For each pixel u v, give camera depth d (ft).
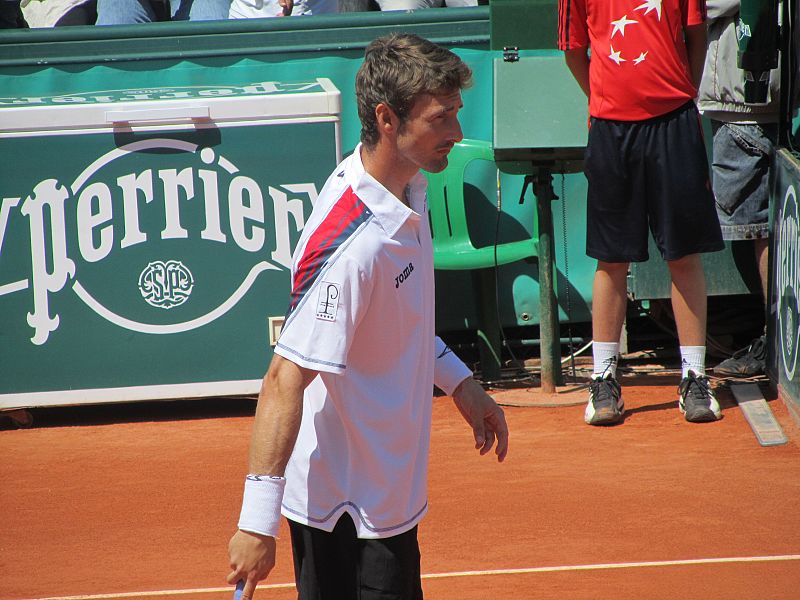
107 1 107.65
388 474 28.71
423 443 30.27
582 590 42.60
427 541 49.65
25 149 74.43
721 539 48.47
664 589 42.39
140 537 52.21
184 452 69.05
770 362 76.48
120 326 75.87
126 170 75.00
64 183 74.90
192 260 75.77
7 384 75.82
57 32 85.87
